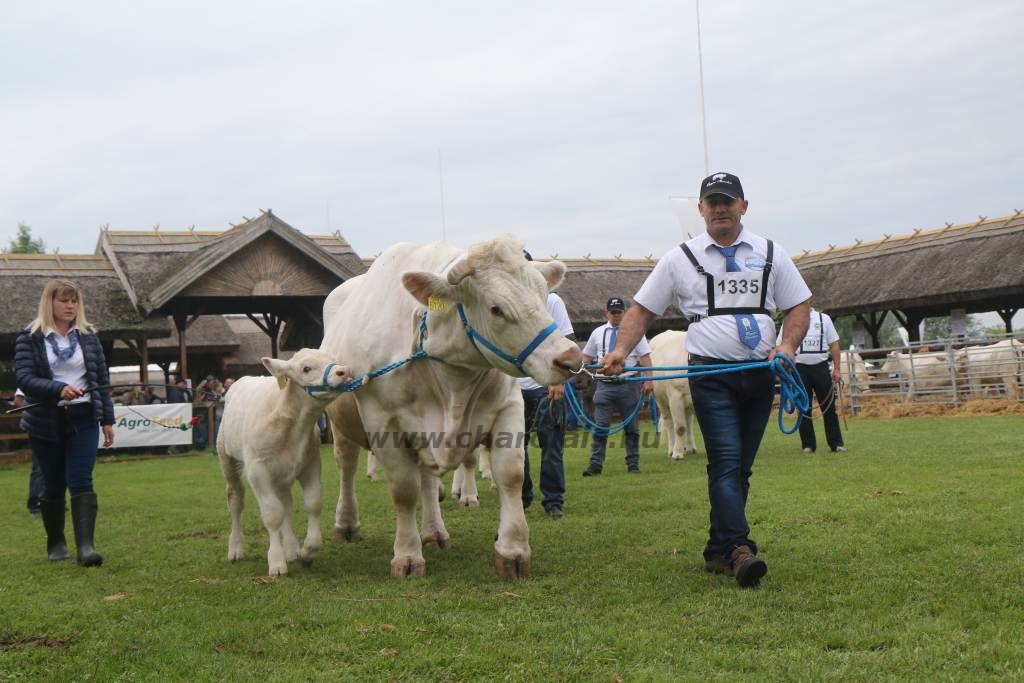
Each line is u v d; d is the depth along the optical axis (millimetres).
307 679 4016
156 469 15938
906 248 28984
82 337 7250
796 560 5930
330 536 7906
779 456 12375
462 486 9320
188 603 5465
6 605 5559
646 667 3980
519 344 5250
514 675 3947
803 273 31344
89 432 7117
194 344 32406
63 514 7281
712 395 5664
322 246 24766
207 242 24719
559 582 5652
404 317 6051
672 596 5180
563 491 8445
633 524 7617
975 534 6391
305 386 6074
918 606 4734
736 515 5508
